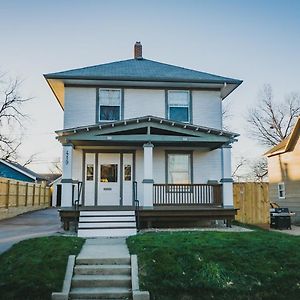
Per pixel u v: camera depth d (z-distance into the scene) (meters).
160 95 17.19
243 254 8.52
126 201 16.42
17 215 21.95
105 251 9.10
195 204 15.63
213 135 14.85
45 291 6.87
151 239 9.85
